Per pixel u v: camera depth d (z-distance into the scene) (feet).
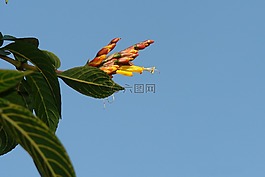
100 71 5.45
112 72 5.59
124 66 5.63
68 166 4.33
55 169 4.38
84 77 5.45
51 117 5.34
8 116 4.23
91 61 5.59
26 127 4.25
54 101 5.31
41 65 5.23
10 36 5.22
